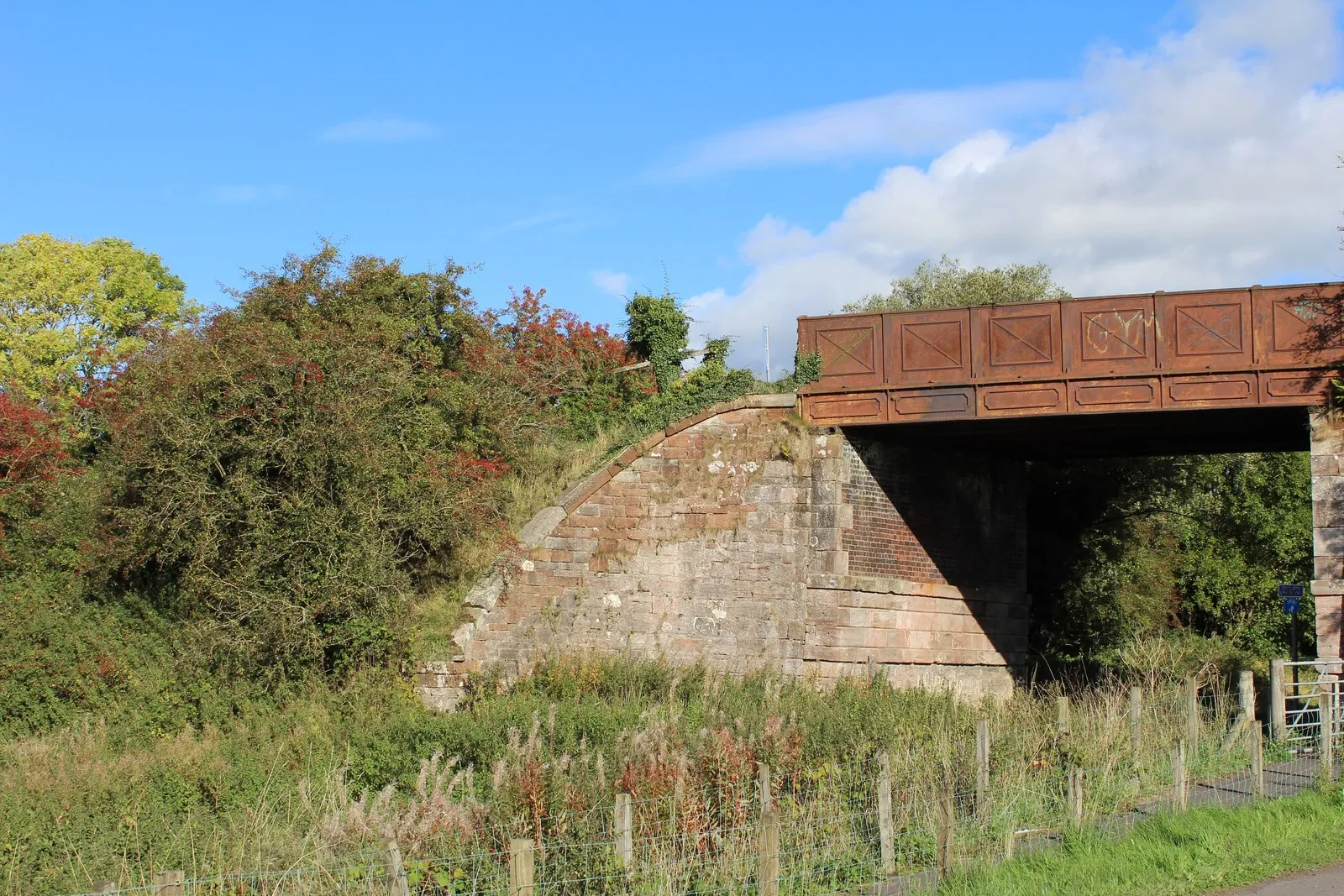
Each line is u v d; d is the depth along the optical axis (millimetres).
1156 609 37750
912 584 25219
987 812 13250
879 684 21891
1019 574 28938
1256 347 22000
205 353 21781
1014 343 23109
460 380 24875
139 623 21500
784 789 14055
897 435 24953
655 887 10797
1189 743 17047
